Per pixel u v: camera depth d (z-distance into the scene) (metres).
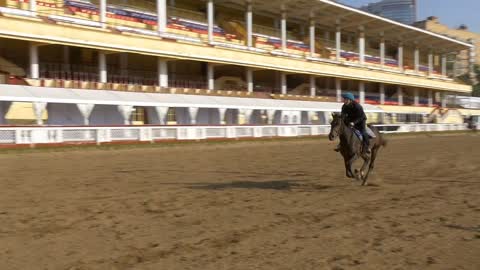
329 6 55.12
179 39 41.28
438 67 93.00
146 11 44.50
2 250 6.55
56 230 7.67
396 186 12.94
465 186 12.94
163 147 28.50
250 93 47.66
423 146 33.00
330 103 54.66
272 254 6.35
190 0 49.69
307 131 44.09
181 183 13.53
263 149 29.30
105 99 31.70
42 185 12.88
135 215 8.87
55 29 32.44
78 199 10.62
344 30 67.56
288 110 46.59
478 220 8.48
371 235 7.38
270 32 58.00
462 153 25.80
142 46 38.12
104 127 27.78
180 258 6.17
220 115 41.16
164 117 35.38
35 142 24.83
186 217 8.70
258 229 7.76
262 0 50.91
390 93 77.69
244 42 51.34
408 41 76.69
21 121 29.23
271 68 50.16
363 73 63.19
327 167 18.30
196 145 30.61
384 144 13.71
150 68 44.78
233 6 52.28
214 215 8.88
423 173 16.16
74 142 26.53
